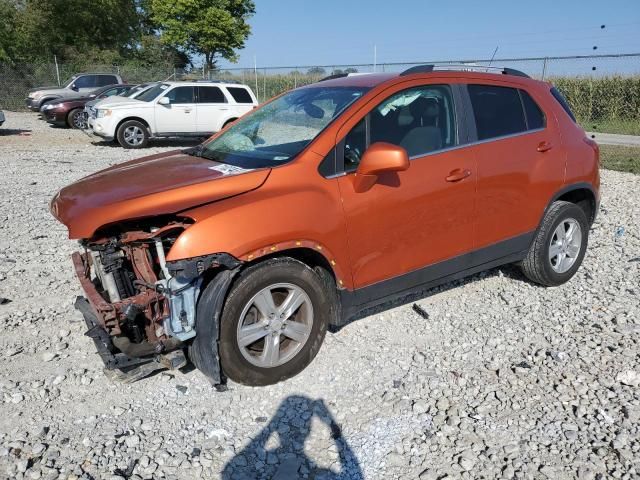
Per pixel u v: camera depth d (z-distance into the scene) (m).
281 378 3.73
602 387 3.67
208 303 3.38
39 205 8.41
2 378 3.79
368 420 3.41
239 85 17.00
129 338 3.48
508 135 4.64
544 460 3.04
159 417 3.43
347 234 3.77
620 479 2.89
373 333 4.41
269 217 3.45
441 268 4.37
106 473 2.96
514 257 4.86
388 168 3.57
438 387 3.71
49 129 20.75
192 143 17.86
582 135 5.24
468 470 2.98
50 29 36.72
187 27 38.56
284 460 3.08
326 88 4.52
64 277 5.54
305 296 3.70
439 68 4.44
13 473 2.95
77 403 3.55
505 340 4.30
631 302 4.91
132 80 35.12
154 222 3.49
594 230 7.10
